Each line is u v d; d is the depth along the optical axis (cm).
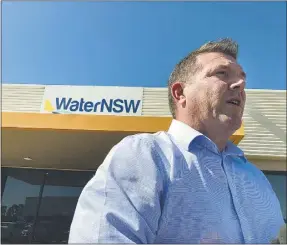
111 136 732
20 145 819
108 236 124
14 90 891
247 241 149
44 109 869
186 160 155
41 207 977
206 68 195
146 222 133
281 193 828
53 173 1021
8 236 928
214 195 151
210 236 139
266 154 813
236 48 215
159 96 862
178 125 182
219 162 166
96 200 134
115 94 868
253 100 859
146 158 146
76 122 704
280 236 158
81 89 879
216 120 185
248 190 173
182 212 141
